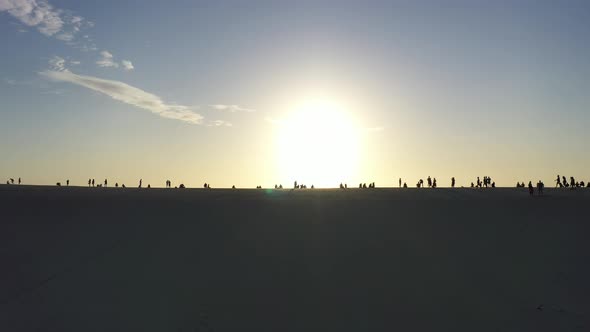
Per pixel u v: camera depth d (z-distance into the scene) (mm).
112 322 13164
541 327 13062
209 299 14414
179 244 18938
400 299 14523
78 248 18547
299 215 24359
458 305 14219
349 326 12977
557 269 17016
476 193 39188
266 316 13445
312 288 15172
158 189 43000
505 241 20188
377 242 19594
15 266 16828
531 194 37281
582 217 24812
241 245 18953
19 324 13141
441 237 20547
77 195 31172
